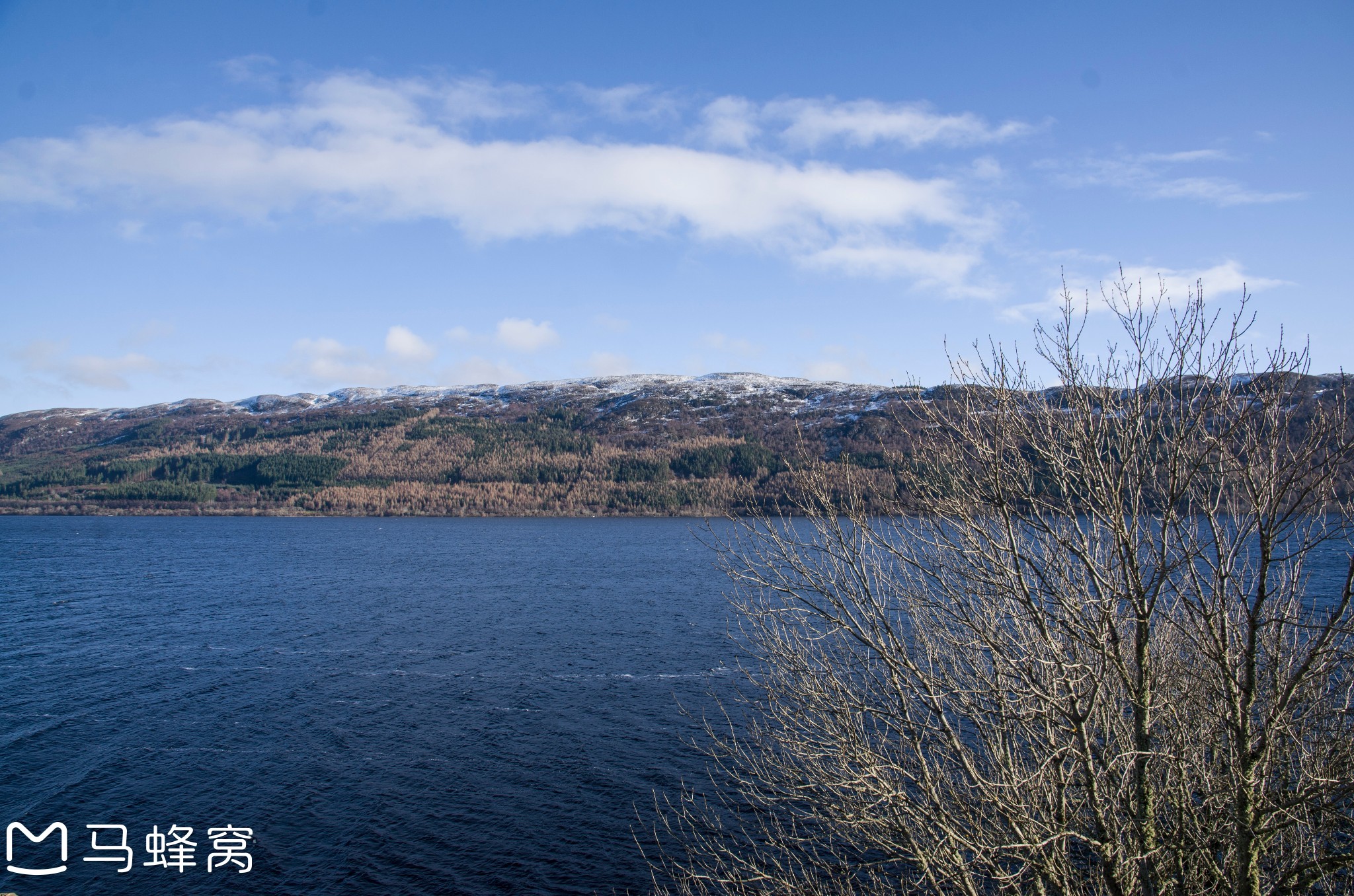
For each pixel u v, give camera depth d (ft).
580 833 78.89
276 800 87.45
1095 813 24.34
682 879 67.97
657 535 542.57
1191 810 26.66
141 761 98.27
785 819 74.02
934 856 27.04
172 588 264.72
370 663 148.56
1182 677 29.12
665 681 131.85
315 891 70.18
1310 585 101.65
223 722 112.88
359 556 393.91
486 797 87.35
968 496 26.58
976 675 29.17
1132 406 24.71
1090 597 24.48
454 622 193.16
